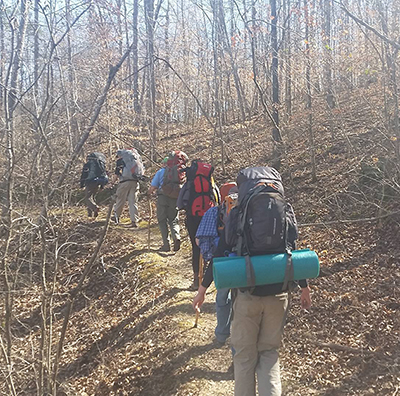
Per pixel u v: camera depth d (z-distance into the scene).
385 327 4.85
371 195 7.89
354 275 6.25
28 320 7.54
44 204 4.35
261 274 3.06
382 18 8.25
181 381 4.41
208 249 4.17
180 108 26.72
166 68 19.61
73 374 5.93
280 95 18.09
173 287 6.89
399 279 5.77
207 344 4.98
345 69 12.14
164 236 8.55
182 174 7.96
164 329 5.61
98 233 10.40
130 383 4.96
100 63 9.07
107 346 6.28
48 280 6.82
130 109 16.59
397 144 7.39
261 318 3.25
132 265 8.46
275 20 12.98
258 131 16.95
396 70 8.46
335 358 4.46
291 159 12.11
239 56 18.91
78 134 5.18
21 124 4.64
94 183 11.18
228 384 4.22
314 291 6.01
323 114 13.76
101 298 7.96
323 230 8.15
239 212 3.27
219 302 4.41
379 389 3.87
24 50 5.21
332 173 10.27
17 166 4.47
